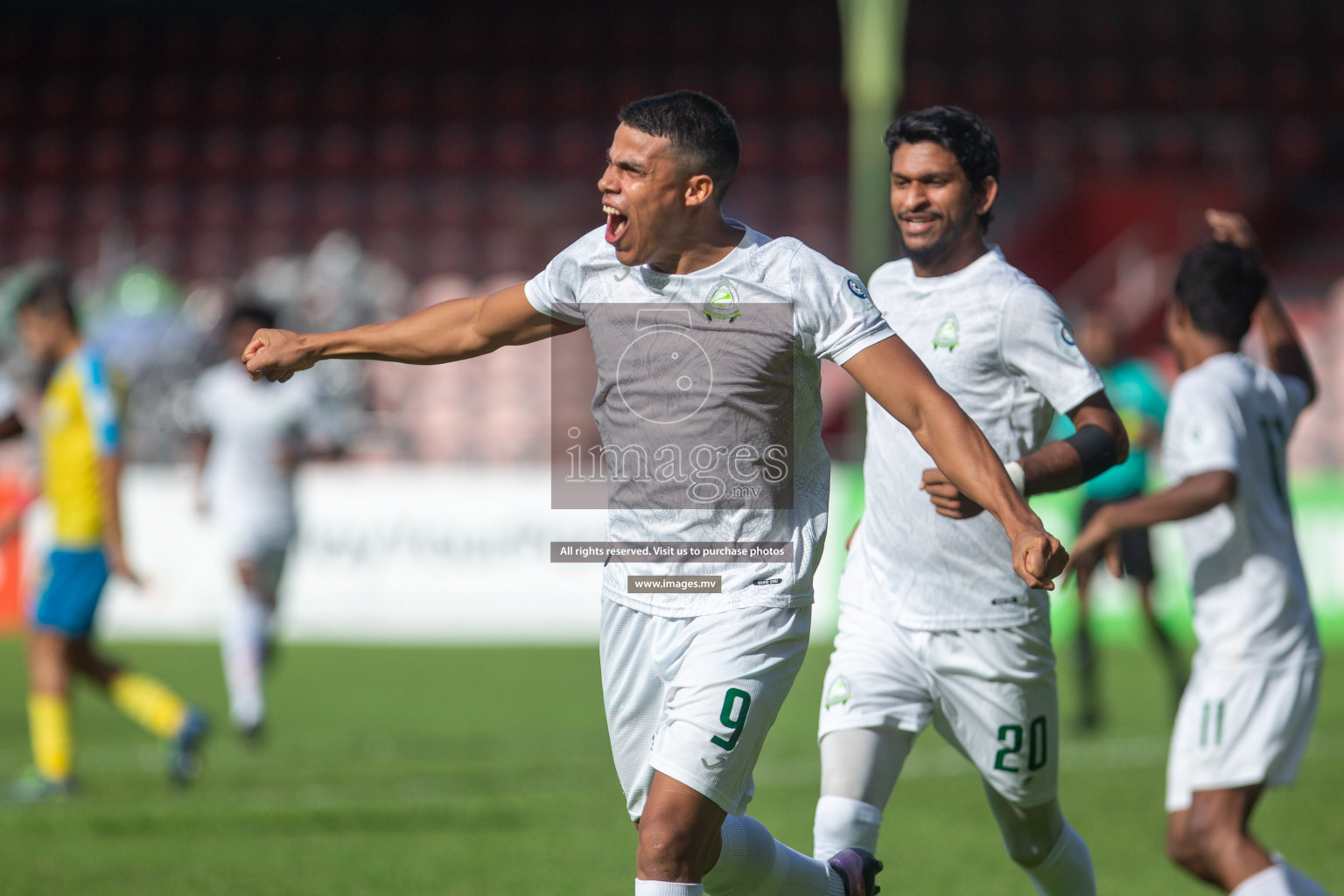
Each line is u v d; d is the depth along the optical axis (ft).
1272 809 77.20
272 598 106.42
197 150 284.20
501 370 214.07
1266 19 289.74
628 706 39.27
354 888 60.95
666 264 37.55
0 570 173.88
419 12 305.94
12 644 164.45
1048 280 258.98
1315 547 155.33
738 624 37.37
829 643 159.94
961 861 66.44
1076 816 76.13
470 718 113.29
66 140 289.12
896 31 218.59
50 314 84.58
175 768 84.89
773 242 37.47
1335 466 201.26
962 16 291.58
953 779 87.66
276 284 215.51
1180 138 273.95
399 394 213.87
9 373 171.83
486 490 172.86
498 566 172.04
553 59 294.66
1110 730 106.01
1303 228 260.21
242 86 294.46
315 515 174.19
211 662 150.10
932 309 46.83
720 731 36.81
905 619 46.83
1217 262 51.08
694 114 36.09
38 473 91.76
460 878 62.80
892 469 47.06
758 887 40.09
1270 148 270.67
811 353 37.22
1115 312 233.14
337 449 108.58
